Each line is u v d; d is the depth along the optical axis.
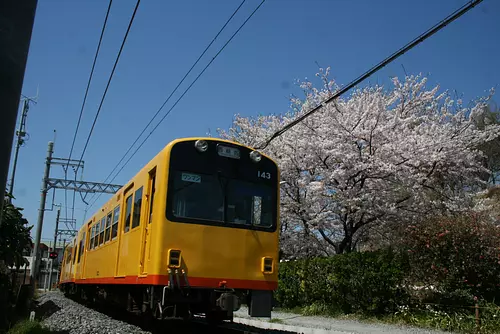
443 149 16.48
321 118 17.17
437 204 16.20
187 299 8.13
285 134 18.25
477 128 20.98
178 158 8.55
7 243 13.76
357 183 16.14
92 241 15.32
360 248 21.38
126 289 11.49
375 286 12.55
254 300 8.61
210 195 8.66
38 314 14.94
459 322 10.66
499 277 10.73
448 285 11.30
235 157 9.11
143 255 8.87
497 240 10.83
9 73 4.95
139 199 9.76
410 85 18.45
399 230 14.21
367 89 18.64
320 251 19.34
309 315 14.03
